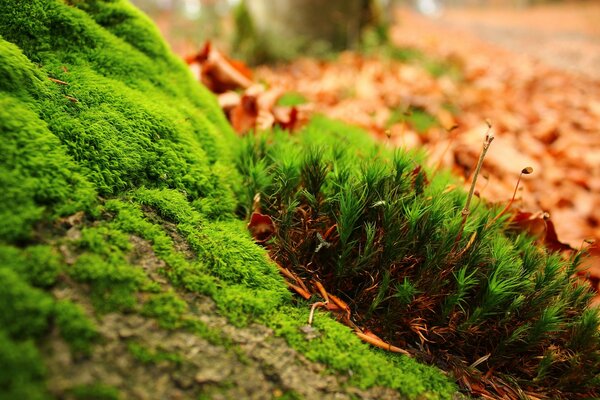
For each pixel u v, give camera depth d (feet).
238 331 0.63
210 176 0.80
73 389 0.52
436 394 0.65
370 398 0.62
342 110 1.70
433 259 0.70
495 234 0.78
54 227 0.61
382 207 0.73
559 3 12.80
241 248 0.71
